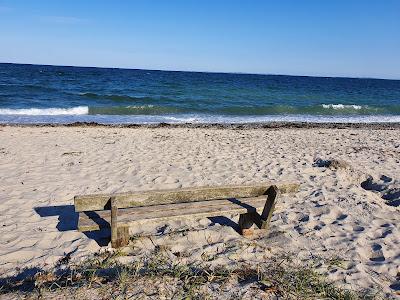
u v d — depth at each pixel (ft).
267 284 11.29
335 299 10.92
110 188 21.31
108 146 33.81
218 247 14.10
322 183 23.63
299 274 12.08
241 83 189.78
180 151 32.58
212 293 10.65
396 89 225.97
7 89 94.68
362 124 65.36
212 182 23.25
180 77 239.30
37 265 12.56
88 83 135.54
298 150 34.81
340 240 15.31
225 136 42.98
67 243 14.24
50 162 26.81
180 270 11.84
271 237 15.25
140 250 13.64
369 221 17.48
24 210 17.49
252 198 14.65
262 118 72.08
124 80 165.68
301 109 87.56
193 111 77.36
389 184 23.82
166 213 13.08
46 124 50.49
